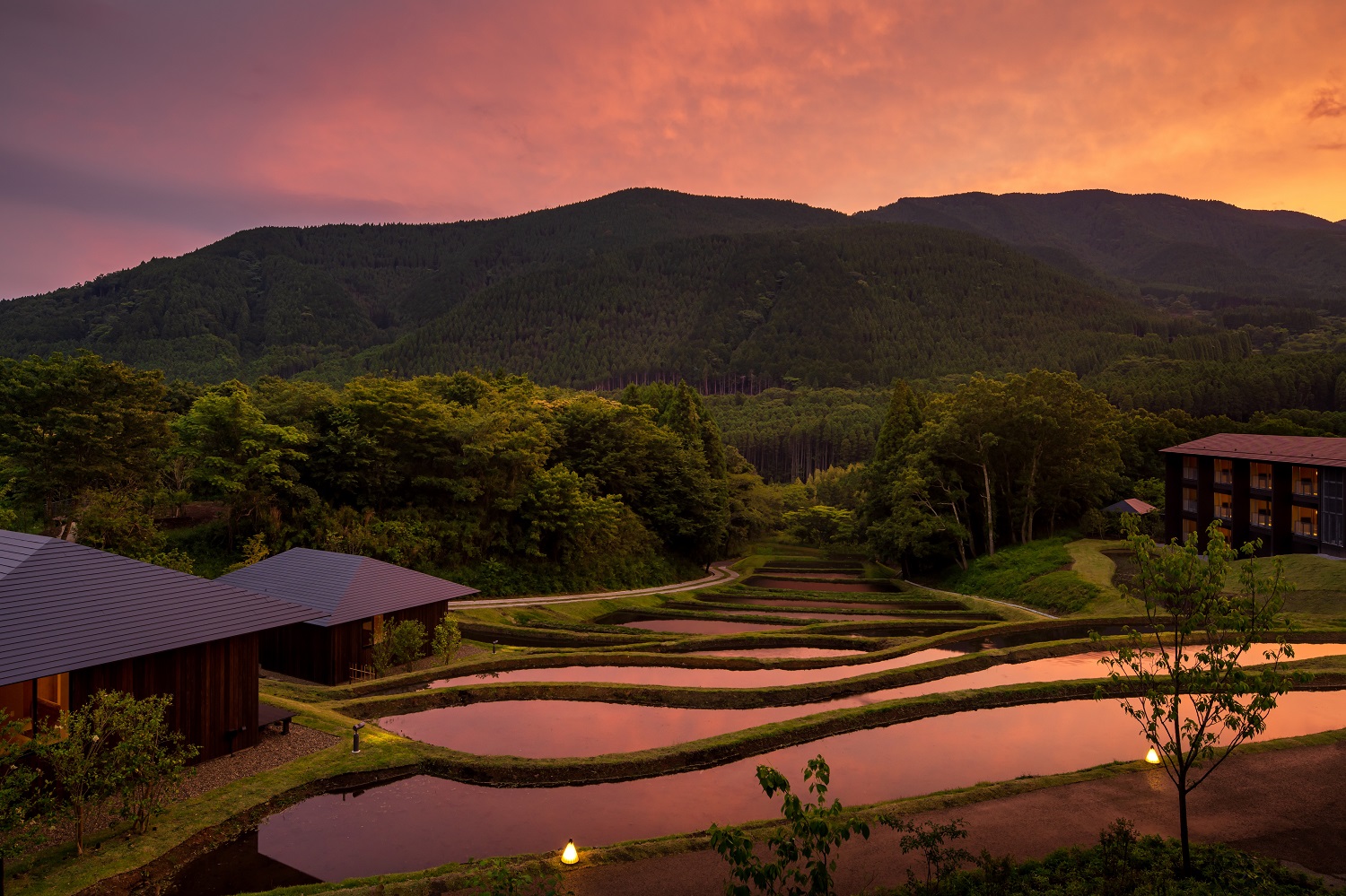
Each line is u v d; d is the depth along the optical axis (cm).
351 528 5562
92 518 4538
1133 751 2412
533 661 3666
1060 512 7969
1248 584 1316
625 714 2883
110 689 1997
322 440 5791
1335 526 5306
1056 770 2275
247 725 2334
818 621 5088
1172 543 1405
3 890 1519
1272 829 1717
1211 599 1326
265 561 3916
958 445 7344
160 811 1786
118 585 2212
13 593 1992
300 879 1647
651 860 1627
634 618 5475
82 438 4772
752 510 10481
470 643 4209
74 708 1917
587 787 2164
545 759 2277
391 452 6016
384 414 6122
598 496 7569
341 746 2353
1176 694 1377
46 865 1622
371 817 1956
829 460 19375
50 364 4984
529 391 8806
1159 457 9044
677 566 8206
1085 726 2667
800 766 2328
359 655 3466
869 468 8575
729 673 3572
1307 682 2991
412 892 1502
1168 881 1349
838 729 2638
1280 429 9356
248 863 1714
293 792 2052
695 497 8400
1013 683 3278
